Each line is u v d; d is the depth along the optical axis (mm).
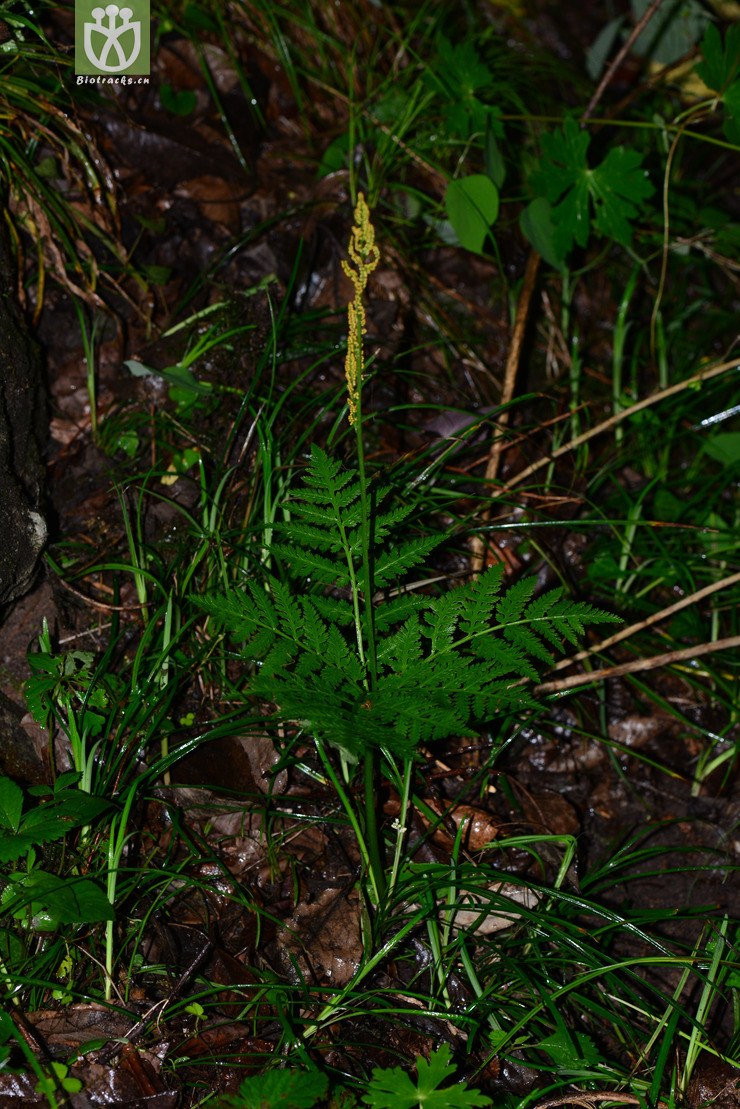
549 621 1930
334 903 2193
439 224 3502
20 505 2357
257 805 2316
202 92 3574
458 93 3230
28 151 2811
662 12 4188
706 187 4461
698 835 2650
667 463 3535
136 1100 1802
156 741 2350
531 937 2172
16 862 2061
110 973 1990
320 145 3729
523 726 2436
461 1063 1980
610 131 4117
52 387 2902
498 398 3430
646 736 2846
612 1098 1880
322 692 1843
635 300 3961
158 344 2990
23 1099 1762
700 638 2996
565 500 2941
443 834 2346
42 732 2320
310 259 3346
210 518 2664
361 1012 1961
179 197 3301
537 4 5117
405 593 2664
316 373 3109
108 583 2625
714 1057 2072
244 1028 1956
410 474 2850
